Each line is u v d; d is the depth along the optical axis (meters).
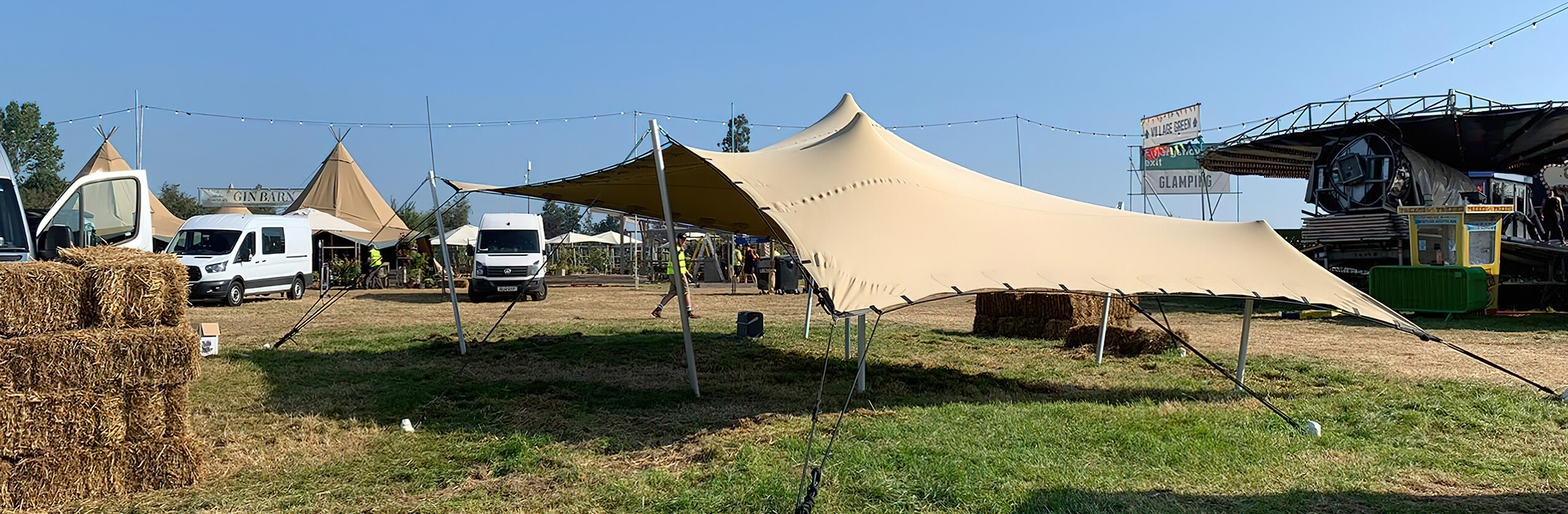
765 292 22.66
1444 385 6.79
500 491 4.20
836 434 4.43
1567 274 14.21
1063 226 6.66
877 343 10.27
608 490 4.16
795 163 6.75
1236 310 16.23
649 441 5.14
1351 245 16.70
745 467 4.45
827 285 4.84
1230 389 6.99
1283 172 23.28
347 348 9.63
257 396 6.55
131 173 7.86
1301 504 3.88
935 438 5.05
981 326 11.43
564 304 17.95
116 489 3.98
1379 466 4.46
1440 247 13.84
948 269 5.46
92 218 7.61
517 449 4.87
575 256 40.62
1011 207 6.91
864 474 4.29
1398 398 6.20
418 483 4.31
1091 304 10.70
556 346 9.71
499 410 6.05
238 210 28.70
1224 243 6.70
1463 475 4.31
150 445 4.07
